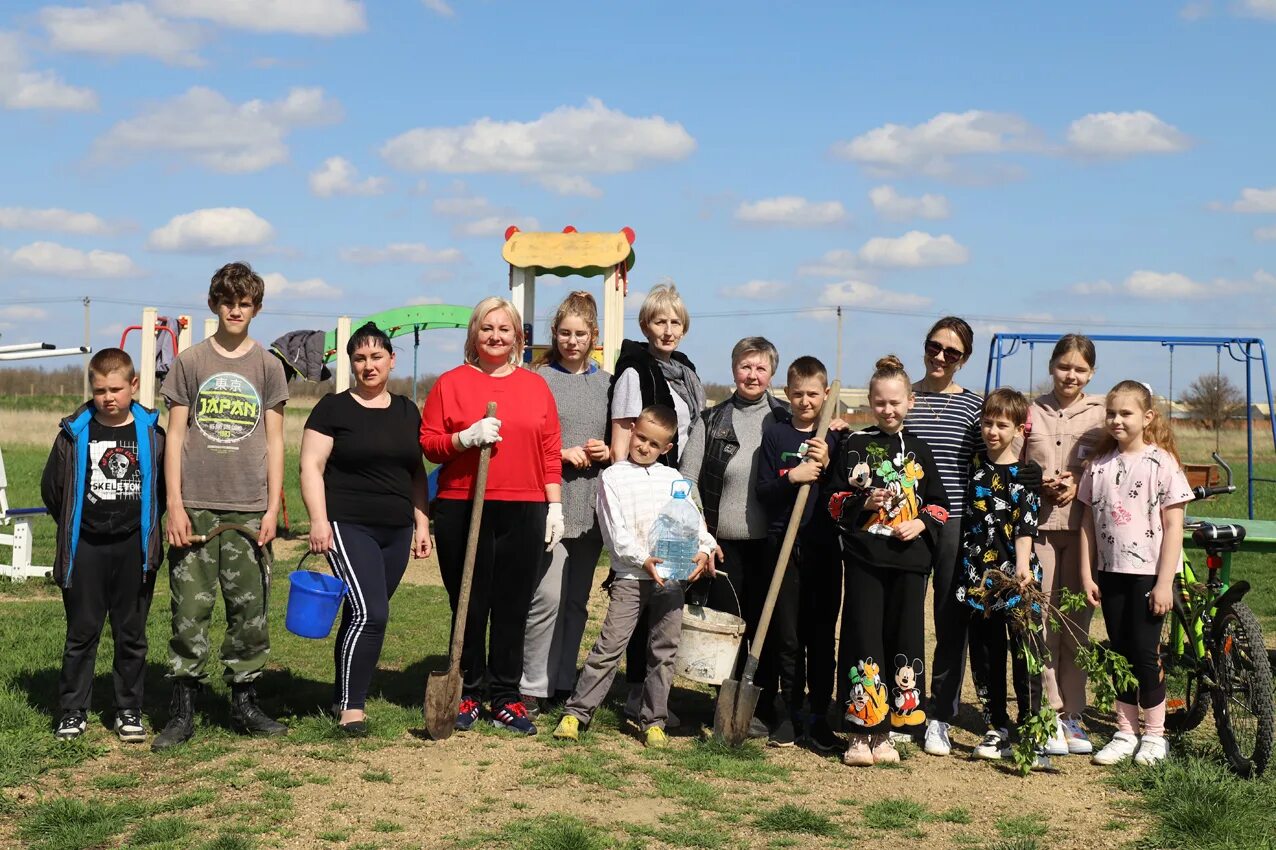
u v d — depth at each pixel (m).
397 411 6.11
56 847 4.45
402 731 6.07
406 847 4.52
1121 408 5.91
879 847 4.66
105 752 5.66
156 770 5.42
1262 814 5.07
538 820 4.82
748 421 6.35
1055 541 6.20
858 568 5.79
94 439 5.79
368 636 5.97
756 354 6.27
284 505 14.59
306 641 8.51
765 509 6.24
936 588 6.16
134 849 4.45
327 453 5.99
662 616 6.07
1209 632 6.01
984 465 5.97
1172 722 6.41
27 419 37.88
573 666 6.85
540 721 6.39
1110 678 5.61
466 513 6.11
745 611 6.39
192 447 5.81
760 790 5.36
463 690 6.27
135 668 5.89
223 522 5.84
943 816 5.03
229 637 5.93
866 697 5.75
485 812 4.93
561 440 6.54
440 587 11.20
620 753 5.86
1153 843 4.73
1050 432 6.29
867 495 5.78
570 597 6.79
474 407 6.09
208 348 5.89
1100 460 6.05
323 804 4.97
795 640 6.12
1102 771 5.80
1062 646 6.21
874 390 5.84
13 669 7.29
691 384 6.77
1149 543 5.89
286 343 13.39
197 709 6.43
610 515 6.03
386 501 6.03
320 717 6.15
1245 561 14.01
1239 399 46.47
